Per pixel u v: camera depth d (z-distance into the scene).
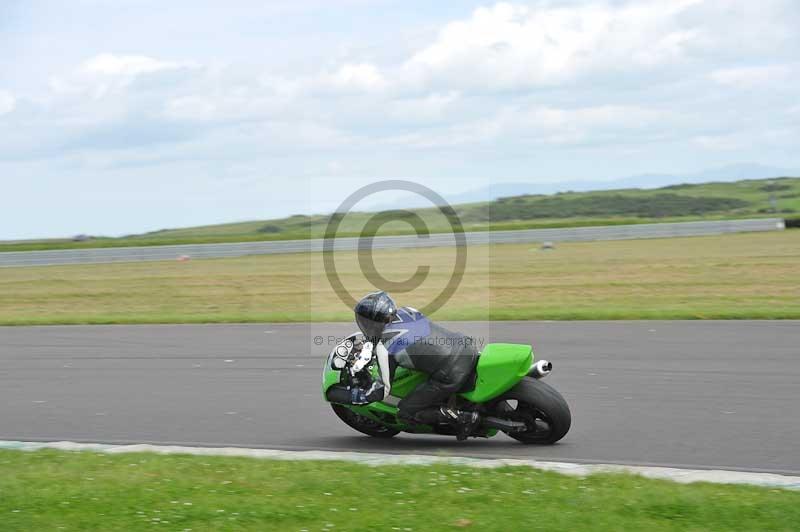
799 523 9.05
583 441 13.65
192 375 20.06
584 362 20.73
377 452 13.26
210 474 11.44
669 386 17.78
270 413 16.16
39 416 16.30
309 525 9.12
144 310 34.59
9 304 37.72
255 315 31.20
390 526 9.04
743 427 14.35
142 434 14.77
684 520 9.20
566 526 8.99
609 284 38.91
